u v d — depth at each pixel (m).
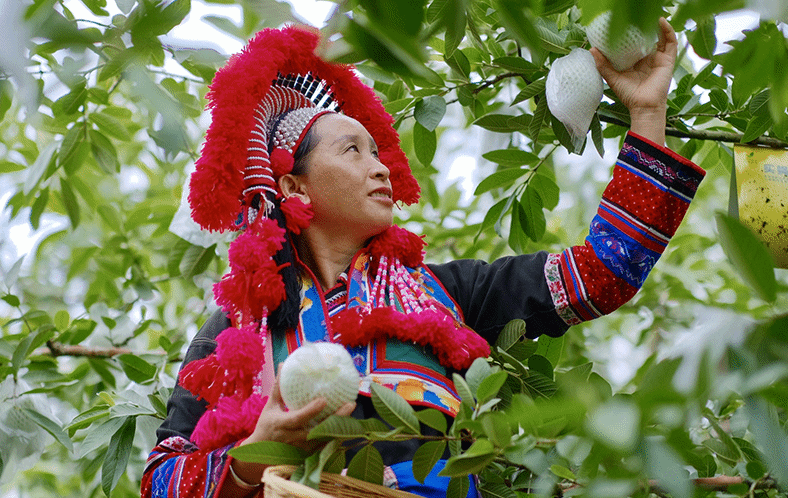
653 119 1.88
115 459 2.11
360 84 2.15
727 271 3.56
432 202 3.84
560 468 1.26
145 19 0.78
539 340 2.07
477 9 2.04
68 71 0.76
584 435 0.98
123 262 3.66
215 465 1.59
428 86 2.19
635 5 0.79
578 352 3.40
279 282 1.76
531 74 2.06
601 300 1.86
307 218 1.87
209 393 1.71
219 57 0.82
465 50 2.29
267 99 2.00
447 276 1.98
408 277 1.88
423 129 2.28
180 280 3.88
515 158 2.30
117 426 2.12
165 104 0.80
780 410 1.28
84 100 2.58
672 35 1.90
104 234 3.91
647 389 0.92
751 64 1.02
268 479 1.34
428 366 1.72
